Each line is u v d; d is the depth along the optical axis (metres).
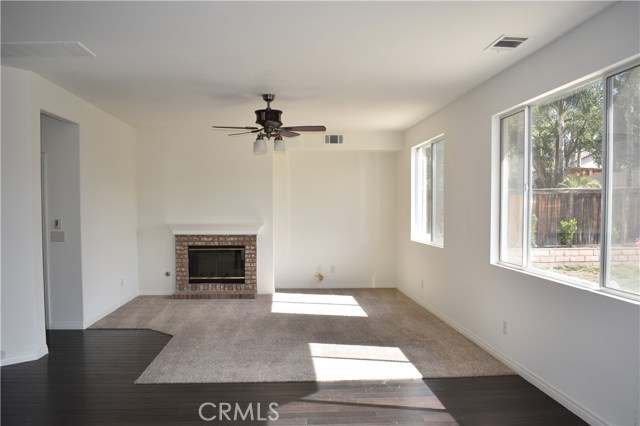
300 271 7.86
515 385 3.61
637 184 2.65
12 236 4.05
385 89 4.67
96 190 5.54
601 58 2.81
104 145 5.80
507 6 2.71
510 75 3.92
